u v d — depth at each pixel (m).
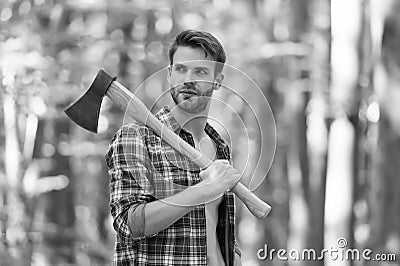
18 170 21.61
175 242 6.57
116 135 6.71
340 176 24.69
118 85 6.57
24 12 21.52
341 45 23.44
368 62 23.22
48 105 20.67
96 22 22.22
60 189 21.56
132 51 21.41
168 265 6.53
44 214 21.72
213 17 22.69
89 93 6.59
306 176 24.62
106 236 23.62
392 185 18.36
